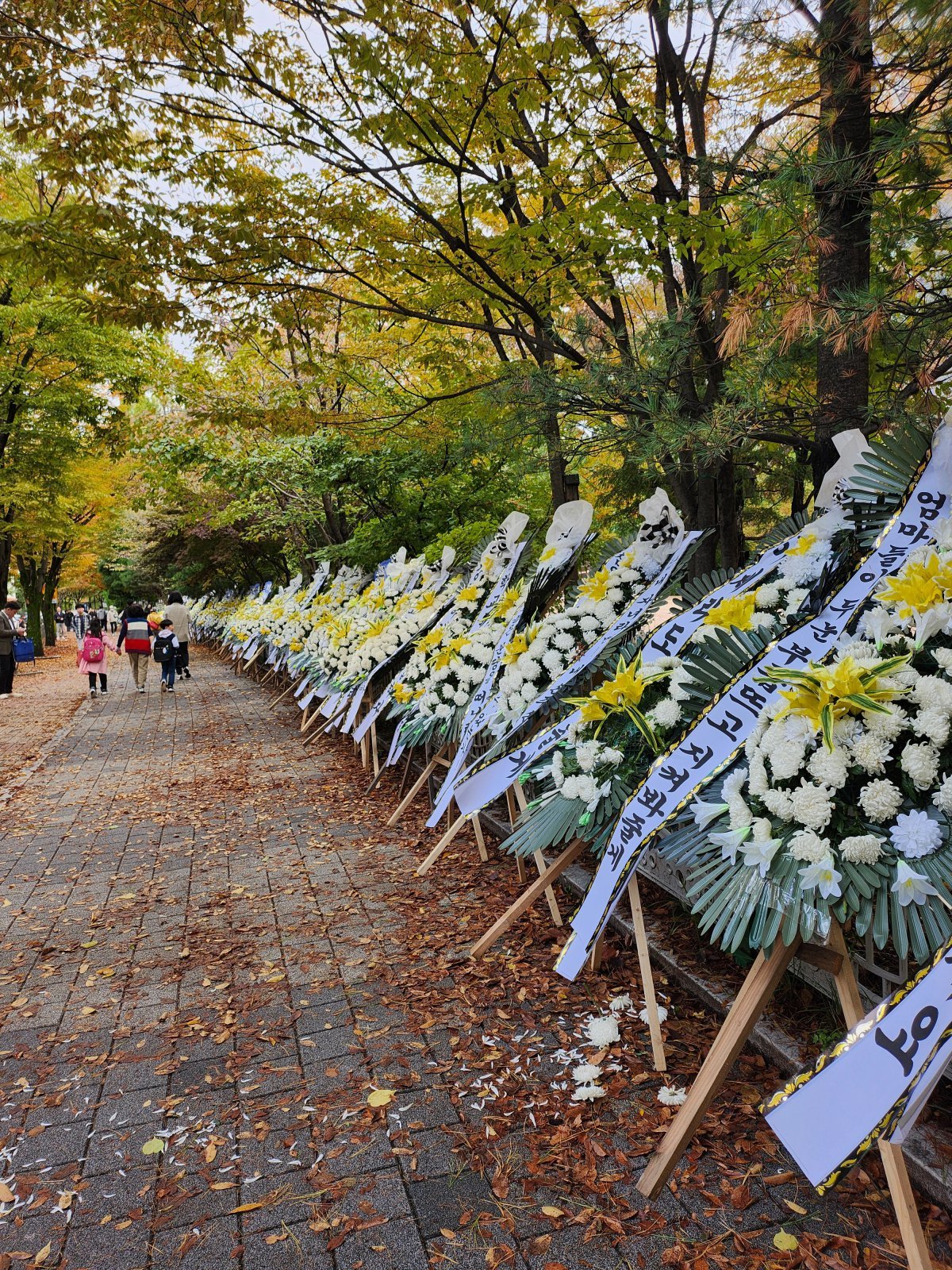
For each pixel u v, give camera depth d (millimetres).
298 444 10992
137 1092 2881
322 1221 2240
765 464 6074
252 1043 3139
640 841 2543
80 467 18656
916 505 2582
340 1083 2848
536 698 3990
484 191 5367
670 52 4926
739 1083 2650
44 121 4980
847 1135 1766
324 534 14328
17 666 22672
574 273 5559
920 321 3209
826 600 2727
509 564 5570
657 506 4215
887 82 3168
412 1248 2137
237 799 6832
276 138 5164
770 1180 2250
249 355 10758
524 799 4324
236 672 17891
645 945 2932
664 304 6340
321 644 8992
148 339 13906
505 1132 2549
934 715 2018
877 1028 1826
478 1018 3176
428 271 6098
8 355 14453
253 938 4082
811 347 4000
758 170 3809
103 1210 2334
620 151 5219
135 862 5402
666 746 2801
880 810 1997
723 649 2695
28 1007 3537
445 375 7172
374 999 3396
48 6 4492
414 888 4570
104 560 40125
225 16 4551
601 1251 2086
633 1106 2598
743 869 2227
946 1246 1977
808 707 2135
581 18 4883
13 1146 2631
